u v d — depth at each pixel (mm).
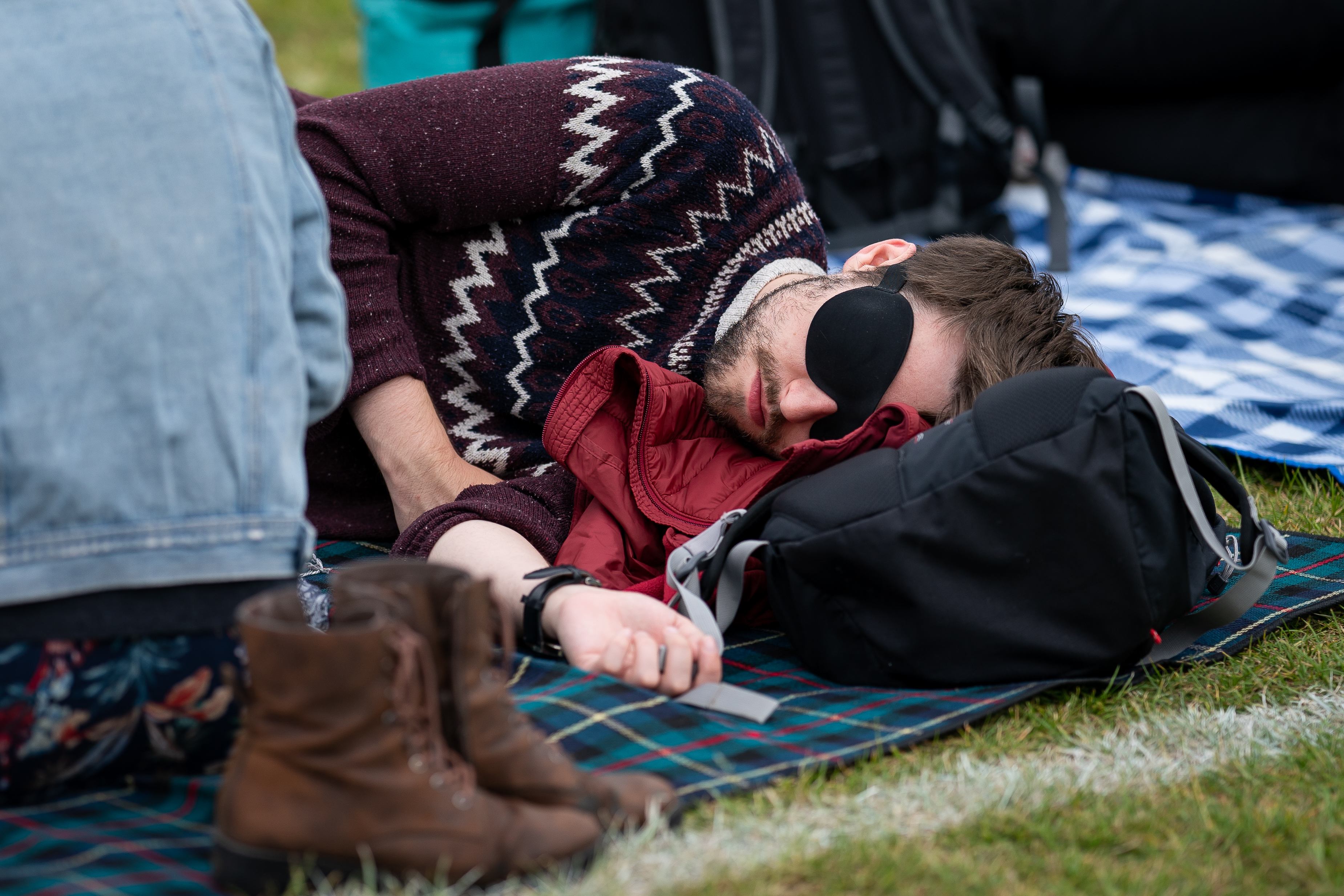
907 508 3842
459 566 4387
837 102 9812
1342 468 5867
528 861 2750
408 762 2691
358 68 16922
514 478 5203
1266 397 6770
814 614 4078
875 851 2953
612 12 9711
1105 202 10406
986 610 3861
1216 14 9367
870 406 4520
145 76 3137
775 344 4629
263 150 3260
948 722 3682
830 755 3432
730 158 4930
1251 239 9328
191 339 3025
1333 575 4996
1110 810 3264
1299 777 3518
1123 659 3967
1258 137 9789
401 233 5055
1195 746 3701
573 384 4582
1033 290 4879
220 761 3287
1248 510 4090
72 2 3201
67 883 2637
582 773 3051
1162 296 8539
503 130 4809
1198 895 2836
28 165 2998
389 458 4836
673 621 3953
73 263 2965
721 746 3500
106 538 2959
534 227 5020
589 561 4520
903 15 9758
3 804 3084
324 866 2678
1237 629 4520
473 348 5113
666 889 2762
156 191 3055
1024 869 2934
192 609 3066
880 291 4586
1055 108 10766
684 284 5027
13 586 2900
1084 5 9867
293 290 3400
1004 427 3818
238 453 3051
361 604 2738
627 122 4844
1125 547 3777
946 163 9805
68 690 3000
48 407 2922
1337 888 2895
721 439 4926
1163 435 3873
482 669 2857
